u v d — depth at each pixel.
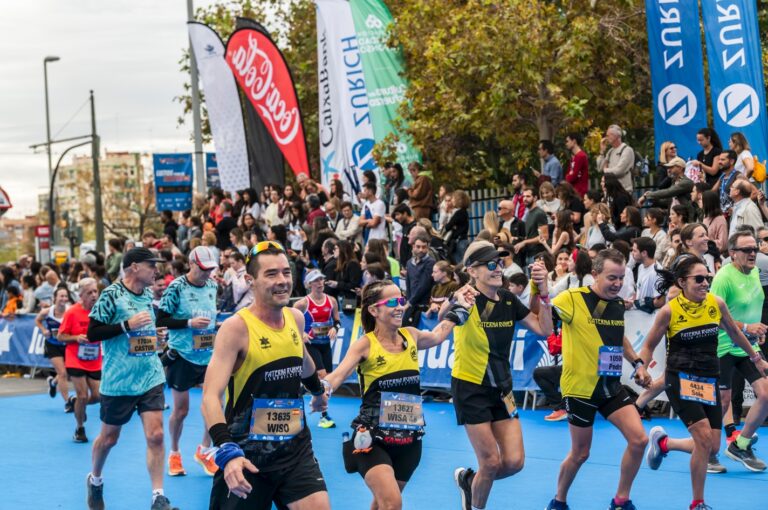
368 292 6.92
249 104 22.88
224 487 5.68
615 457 10.62
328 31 21.56
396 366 6.85
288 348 5.67
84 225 103.06
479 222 19.56
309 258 17.08
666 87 15.98
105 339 8.78
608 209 14.05
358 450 6.63
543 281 7.67
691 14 15.72
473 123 19.52
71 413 15.80
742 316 9.61
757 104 15.07
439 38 19.44
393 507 6.40
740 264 9.61
